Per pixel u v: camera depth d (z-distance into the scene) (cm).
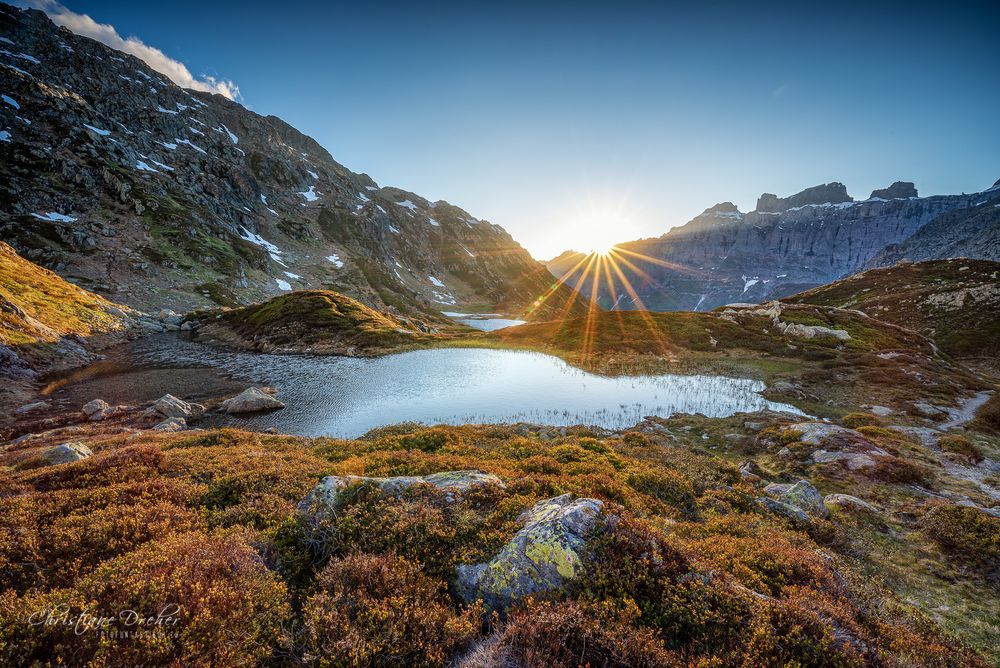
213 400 3984
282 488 1161
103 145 14525
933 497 1834
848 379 4791
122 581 572
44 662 453
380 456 1659
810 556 977
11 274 6525
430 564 748
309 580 704
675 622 612
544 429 2759
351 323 7650
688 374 5303
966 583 1184
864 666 564
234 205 18625
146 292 10181
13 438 2927
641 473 1666
